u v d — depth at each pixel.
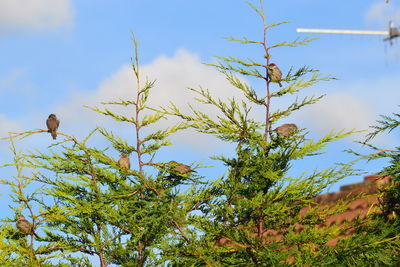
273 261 12.19
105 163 16.22
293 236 13.04
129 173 15.86
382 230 12.65
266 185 14.60
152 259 15.41
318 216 14.25
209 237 13.54
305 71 15.28
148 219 14.34
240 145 14.95
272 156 14.56
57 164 16.33
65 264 16.05
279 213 13.82
